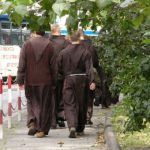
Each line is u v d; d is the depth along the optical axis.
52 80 23.06
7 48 49.44
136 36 18.97
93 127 26.69
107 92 35.25
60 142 21.47
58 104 26.14
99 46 27.83
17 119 29.98
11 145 21.02
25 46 22.95
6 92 50.38
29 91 23.06
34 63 22.84
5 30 60.41
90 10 7.94
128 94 17.61
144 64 17.11
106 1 7.24
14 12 7.55
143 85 17.27
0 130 22.84
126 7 7.93
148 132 22.88
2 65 41.81
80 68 23.23
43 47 22.89
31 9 8.08
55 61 23.06
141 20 8.05
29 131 23.52
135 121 17.69
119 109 29.39
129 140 21.41
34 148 20.34
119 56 24.17
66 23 7.90
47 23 8.52
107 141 21.02
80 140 22.38
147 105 17.23
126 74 18.25
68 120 22.98
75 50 23.22
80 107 23.20
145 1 7.83
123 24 10.12
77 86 23.09
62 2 7.44
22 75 22.89
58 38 25.69
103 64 27.78
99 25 9.73
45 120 22.95
